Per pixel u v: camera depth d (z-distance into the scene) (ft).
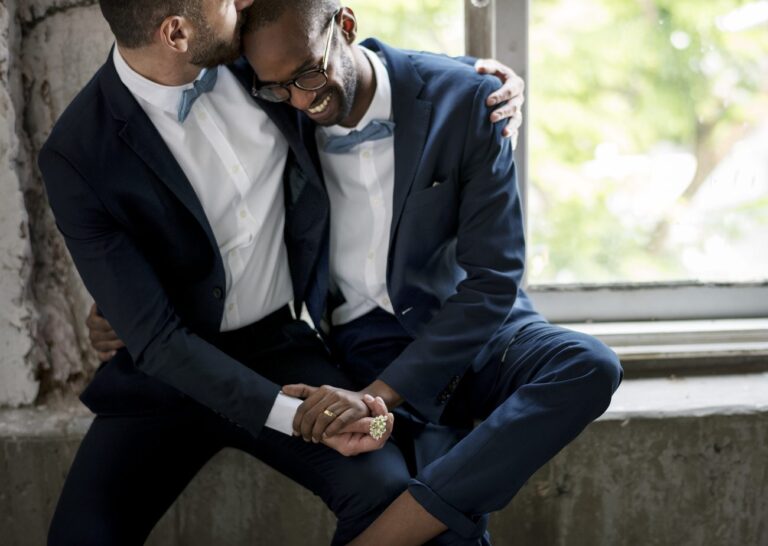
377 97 6.04
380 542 5.50
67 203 5.63
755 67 8.05
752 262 8.30
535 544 7.32
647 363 7.74
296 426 5.74
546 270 8.29
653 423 7.10
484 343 6.00
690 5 7.88
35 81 6.97
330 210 6.25
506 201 6.10
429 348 5.94
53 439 7.01
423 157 5.98
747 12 7.94
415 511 5.44
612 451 7.15
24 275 7.05
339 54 5.67
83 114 5.65
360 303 6.59
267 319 6.47
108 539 5.58
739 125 8.14
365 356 6.50
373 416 5.74
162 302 5.79
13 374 7.21
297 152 5.96
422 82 6.12
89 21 6.87
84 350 7.37
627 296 8.21
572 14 7.81
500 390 6.20
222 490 7.11
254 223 6.08
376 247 6.34
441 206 6.06
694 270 8.28
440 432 6.26
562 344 5.90
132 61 5.45
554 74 7.91
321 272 6.33
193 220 5.90
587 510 7.27
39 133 7.06
